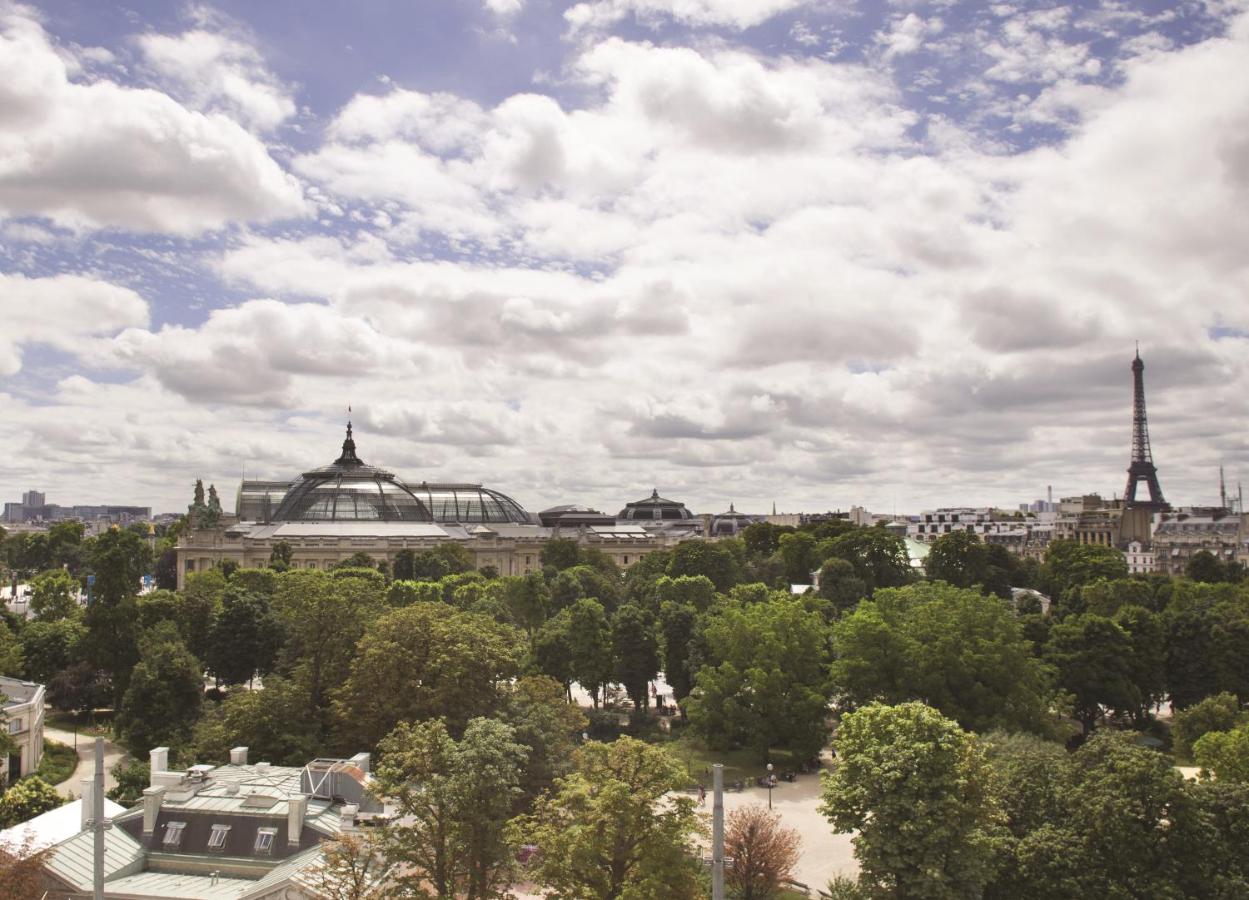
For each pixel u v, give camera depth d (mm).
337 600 175500
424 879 97625
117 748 197125
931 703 186500
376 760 150500
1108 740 111625
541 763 143625
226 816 109312
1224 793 104000
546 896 99375
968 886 96000
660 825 98250
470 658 154625
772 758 196000
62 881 100125
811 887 130750
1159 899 95875
